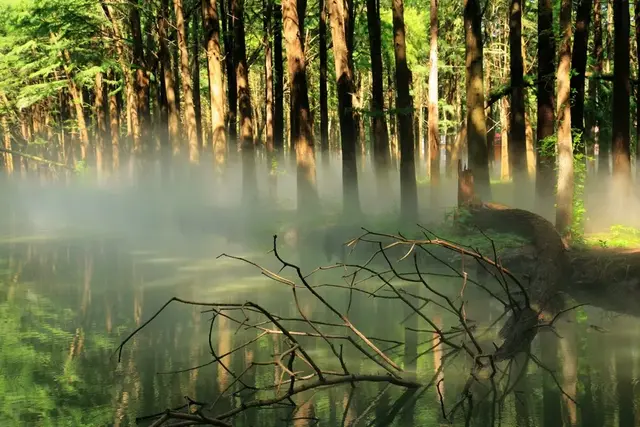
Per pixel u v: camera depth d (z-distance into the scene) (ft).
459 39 120.78
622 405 22.94
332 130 164.55
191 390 25.55
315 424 22.09
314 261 54.85
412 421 22.13
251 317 36.94
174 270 52.49
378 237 54.95
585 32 61.87
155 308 39.60
